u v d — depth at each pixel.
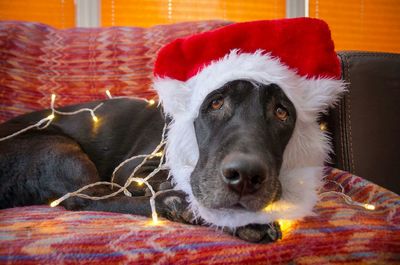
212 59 0.61
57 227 0.54
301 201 0.55
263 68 0.58
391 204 0.59
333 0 1.66
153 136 0.86
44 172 0.77
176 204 0.63
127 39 0.98
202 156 0.59
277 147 0.59
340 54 0.75
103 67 0.95
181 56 0.64
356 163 0.72
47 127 0.88
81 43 0.97
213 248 0.49
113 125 0.90
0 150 0.77
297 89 0.61
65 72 0.95
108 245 0.48
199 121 0.61
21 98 0.91
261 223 0.53
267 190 0.53
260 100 0.59
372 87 0.73
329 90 0.62
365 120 0.72
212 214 0.55
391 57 0.75
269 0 1.57
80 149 0.83
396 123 0.72
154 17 1.47
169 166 0.66
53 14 1.41
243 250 0.49
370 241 0.52
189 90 0.62
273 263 0.49
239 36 0.62
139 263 0.47
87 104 0.93
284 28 0.61
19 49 0.93
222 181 0.53
